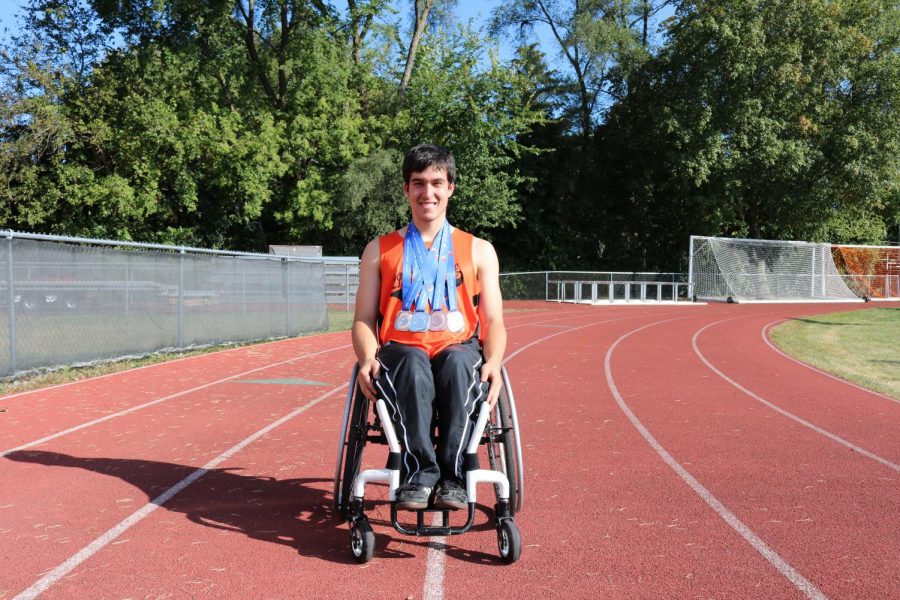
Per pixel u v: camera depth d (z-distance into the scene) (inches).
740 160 1331.2
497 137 1211.2
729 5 1328.7
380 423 149.3
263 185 1091.9
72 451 223.1
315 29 1187.3
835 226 1547.7
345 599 121.6
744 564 139.4
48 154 1032.8
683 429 267.6
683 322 844.0
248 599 121.1
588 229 1642.5
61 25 1135.0
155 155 1058.1
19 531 153.4
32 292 357.4
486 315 150.3
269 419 275.3
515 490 146.9
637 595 124.6
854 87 1397.6
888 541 153.1
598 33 1435.8
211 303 511.2
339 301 926.4
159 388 345.4
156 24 1138.0
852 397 346.3
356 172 1113.4
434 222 150.5
